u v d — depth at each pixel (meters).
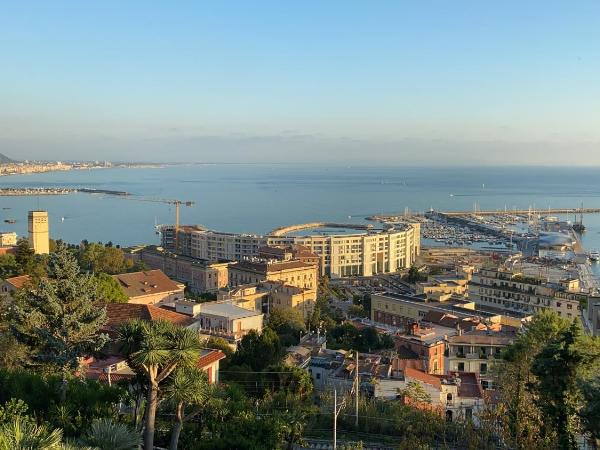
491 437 68.12
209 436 52.72
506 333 139.12
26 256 162.00
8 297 121.88
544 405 59.25
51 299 65.25
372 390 94.62
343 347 147.75
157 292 170.25
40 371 63.00
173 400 47.66
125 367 74.56
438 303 194.25
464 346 126.88
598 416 50.75
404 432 70.00
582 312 188.75
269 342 109.38
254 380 90.81
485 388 114.31
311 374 110.81
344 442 67.50
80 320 66.81
